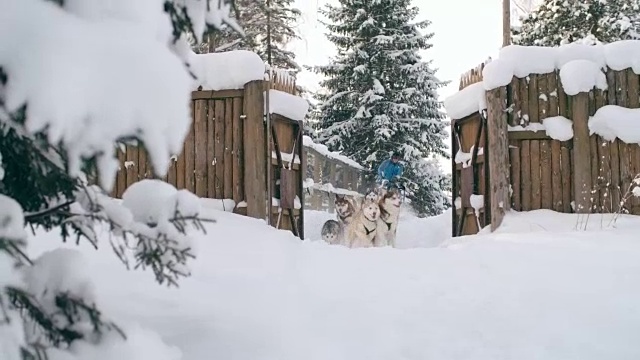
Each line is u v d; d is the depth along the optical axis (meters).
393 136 26.52
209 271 4.55
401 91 26.97
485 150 9.94
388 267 5.39
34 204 2.18
